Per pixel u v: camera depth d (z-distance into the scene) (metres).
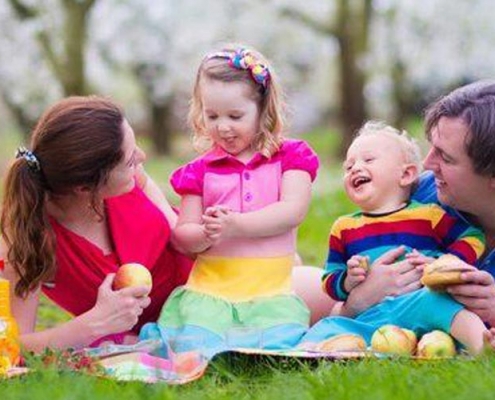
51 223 5.59
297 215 5.77
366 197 5.74
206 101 5.80
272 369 4.80
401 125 32.81
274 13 31.98
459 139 5.38
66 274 5.62
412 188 5.86
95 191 5.45
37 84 30.42
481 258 5.69
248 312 5.64
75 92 28.38
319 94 38.44
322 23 30.95
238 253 5.76
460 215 5.66
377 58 32.16
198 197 5.93
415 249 5.66
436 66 32.25
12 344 5.03
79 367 4.77
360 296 5.62
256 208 5.81
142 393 4.17
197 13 32.03
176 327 5.66
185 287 5.81
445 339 5.14
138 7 31.73
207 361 4.79
